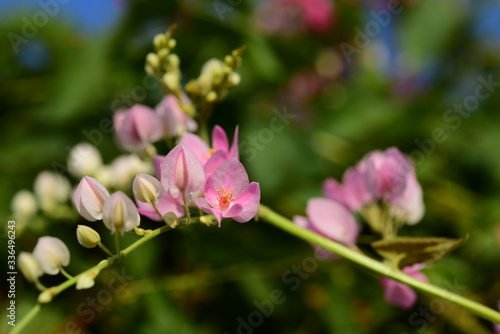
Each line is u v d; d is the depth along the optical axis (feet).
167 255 1.14
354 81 1.38
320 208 0.95
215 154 0.86
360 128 1.23
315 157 1.20
